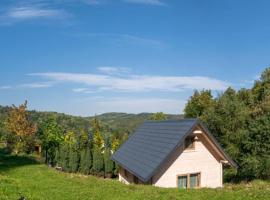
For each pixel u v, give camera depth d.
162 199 19.02
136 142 35.03
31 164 51.56
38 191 20.72
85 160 53.62
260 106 43.44
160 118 65.25
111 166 51.53
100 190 22.08
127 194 20.61
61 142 62.56
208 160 28.61
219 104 43.22
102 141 69.06
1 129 80.62
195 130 27.36
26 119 65.00
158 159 25.67
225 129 41.31
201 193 20.59
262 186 24.69
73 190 21.94
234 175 40.94
